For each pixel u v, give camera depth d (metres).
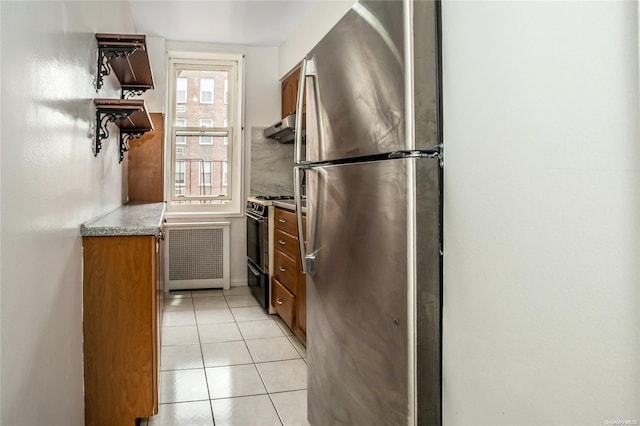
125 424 2.04
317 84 1.99
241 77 5.06
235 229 5.17
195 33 4.66
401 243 1.39
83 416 1.99
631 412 0.81
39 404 1.30
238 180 5.13
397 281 1.41
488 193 1.18
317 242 2.02
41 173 1.34
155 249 2.10
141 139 4.66
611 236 0.85
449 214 1.35
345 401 1.77
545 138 1.00
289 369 2.96
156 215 2.66
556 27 0.97
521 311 1.07
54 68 1.49
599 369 0.88
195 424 2.26
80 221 1.96
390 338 1.45
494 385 1.17
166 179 5.02
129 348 2.04
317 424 2.08
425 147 1.37
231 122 5.16
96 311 2.01
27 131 1.21
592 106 0.89
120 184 3.77
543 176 1.01
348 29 1.70
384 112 1.47
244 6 3.93
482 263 1.21
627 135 0.82
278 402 2.51
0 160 1.00
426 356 1.38
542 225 1.01
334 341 1.87
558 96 0.96
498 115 1.14
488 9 1.18
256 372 2.91
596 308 0.88
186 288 5.04
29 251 1.22
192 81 5.10
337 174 1.80
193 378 2.81
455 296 1.33
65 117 1.65
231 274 5.20
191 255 5.04
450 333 1.35
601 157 0.87
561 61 0.96
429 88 1.38
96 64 2.34
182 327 3.80
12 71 1.09
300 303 3.31
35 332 1.27
